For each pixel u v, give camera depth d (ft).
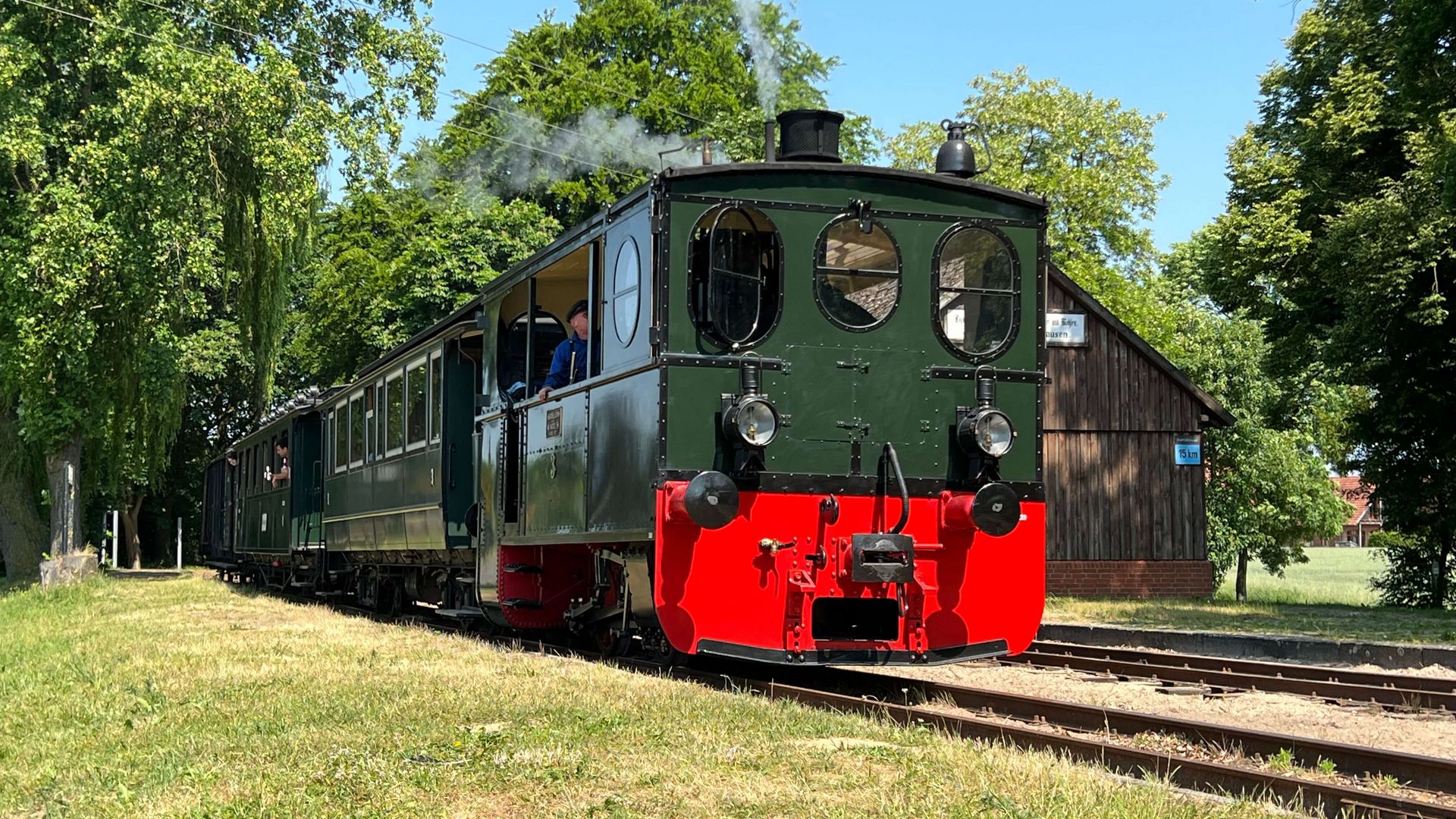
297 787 19.89
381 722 24.91
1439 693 29.96
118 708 28.19
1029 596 32.17
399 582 60.85
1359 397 102.68
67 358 81.30
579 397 35.45
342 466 68.08
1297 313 82.07
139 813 18.75
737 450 30.17
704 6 132.16
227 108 77.30
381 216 130.52
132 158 76.33
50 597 73.97
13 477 96.43
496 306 43.83
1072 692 32.89
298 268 96.12
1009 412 32.58
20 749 24.25
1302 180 79.46
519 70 131.75
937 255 32.30
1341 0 77.87
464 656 35.76
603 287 34.55
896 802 18.19
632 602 33.22
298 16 86.94
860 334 31.50
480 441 44.98
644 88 126.62
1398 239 68.54
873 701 27.55
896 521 31.22
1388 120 75.36
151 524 185.88
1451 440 78.95
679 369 30.14
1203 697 31.60
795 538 30.35
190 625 50.62
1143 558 81.61
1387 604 86.84
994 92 130.93
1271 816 17.83
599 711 25.12
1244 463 108.37
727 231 30.99
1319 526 113.29
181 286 82.94
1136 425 82.12
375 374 60.54
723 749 21.70
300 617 55.62
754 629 29.94
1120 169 128.57
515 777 20.08
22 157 77.25
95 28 79.30
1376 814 18.17
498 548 41.63
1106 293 121.29
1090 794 18.45
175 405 90.33
